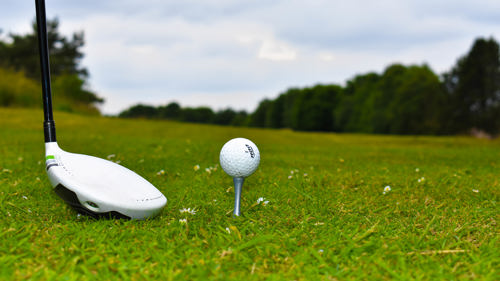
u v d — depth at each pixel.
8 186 0.88
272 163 1.22
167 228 0.71
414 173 1.09
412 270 0.63
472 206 0.83
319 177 1.00
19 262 0.63
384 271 0.63
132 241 0.68
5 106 4.54
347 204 0.83
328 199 0.85
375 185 0.96
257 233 0.71
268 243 0.67
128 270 0.62
